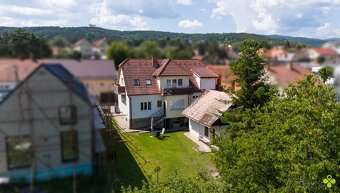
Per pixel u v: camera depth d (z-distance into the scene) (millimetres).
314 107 6934
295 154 6629
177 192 7352
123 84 20594
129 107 20109
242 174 8078
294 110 7691
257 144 7973
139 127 20531
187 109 19328
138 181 12000
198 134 18438
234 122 10609
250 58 9375
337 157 6582
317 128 6730
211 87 21375
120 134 18234
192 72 21281
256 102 11516
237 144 8859
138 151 15727
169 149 16234
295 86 8070
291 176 6785
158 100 20828
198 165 13828
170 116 20906
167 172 13031
